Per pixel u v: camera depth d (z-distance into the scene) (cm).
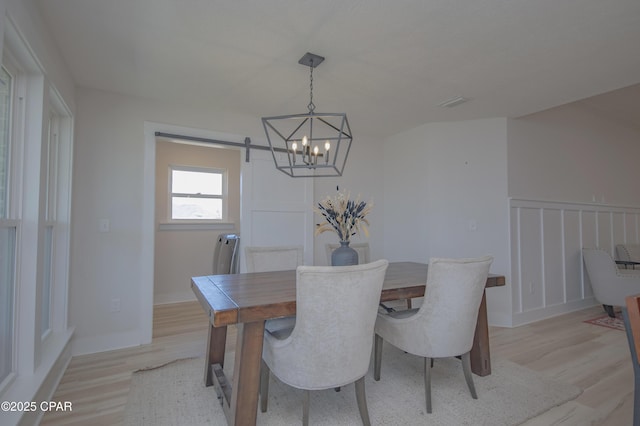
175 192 459
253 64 242
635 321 96
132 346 288
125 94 296
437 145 383
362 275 152
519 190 367
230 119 343
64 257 255
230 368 240
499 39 209
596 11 181
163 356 266
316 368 155
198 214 472
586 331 334
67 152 259
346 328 155
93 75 259
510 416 183
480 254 364
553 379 228
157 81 271
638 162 520
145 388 213
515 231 361
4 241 165
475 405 195
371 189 434
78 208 274
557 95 300
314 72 255
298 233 374
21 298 179
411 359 264
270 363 173
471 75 261
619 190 486
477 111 343
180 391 210
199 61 238
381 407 193
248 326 161
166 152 448
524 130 377
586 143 445
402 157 420
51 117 251
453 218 375
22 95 182
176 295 447
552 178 401
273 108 334
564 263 406
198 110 327
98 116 285
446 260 186
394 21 190
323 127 397
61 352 218
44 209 193
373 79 267
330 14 184
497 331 334
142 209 298
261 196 356
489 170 365
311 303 148
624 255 457
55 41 211
